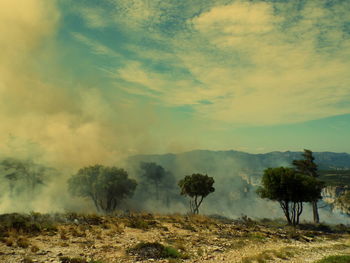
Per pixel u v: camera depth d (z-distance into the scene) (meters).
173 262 14.48
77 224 23.41
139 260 14.56
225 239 23.20
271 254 18.66
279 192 41.41
